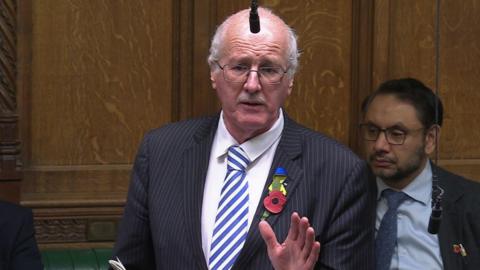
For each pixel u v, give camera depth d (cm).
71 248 1150
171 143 781
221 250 733
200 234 741
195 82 1173
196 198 751
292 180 746
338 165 754
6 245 998
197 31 1168
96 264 1112
